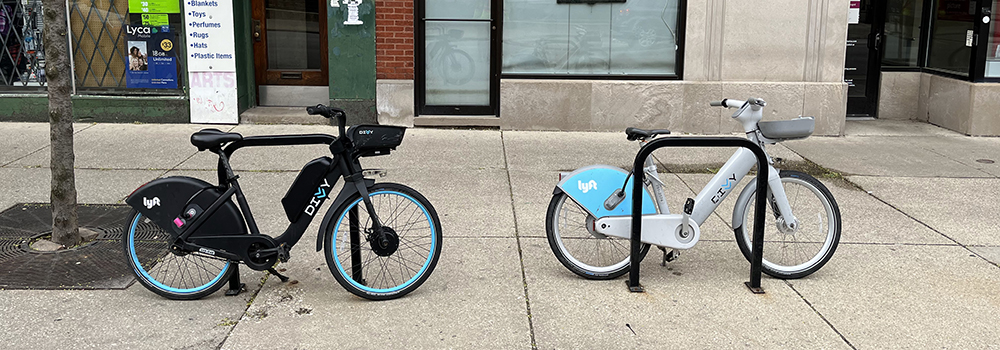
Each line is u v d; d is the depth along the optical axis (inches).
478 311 160.1
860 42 390.9
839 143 337.1
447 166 283.6
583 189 173.9
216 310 158.9
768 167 171.0
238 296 166.1
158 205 159.3
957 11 363.9
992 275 184.5
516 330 151.9
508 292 169.9
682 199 249.0
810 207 191.6
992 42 348.2
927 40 386.6
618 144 327.3
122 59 343.6
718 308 163.5
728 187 177.0
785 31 343.6
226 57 341.4
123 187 246.2
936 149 326.6
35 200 229.3
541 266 185.6
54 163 187.0
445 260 188.1
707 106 348.2
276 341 145.8
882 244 205.9
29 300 160.4
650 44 349.4
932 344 148.6
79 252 186.9
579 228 210.2
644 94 347.9
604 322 156.0
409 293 168.4
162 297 163.8
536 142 327.3
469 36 349.1
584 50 350.0
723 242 205.0
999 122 352.5
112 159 281.9
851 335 151.9
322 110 156.0
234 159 285.7
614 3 345.1
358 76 343.6
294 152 297.9
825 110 348.5
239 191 162.1
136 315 155.4
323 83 371.9
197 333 148.4
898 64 391.9
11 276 171.9
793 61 346.3
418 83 353.1
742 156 176.6
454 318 156.9
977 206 243.8
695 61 346.3
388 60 342.3
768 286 176.1
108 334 147.0
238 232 159.9
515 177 270.1
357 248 166.2
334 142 159.3
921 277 182.7
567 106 348.8
